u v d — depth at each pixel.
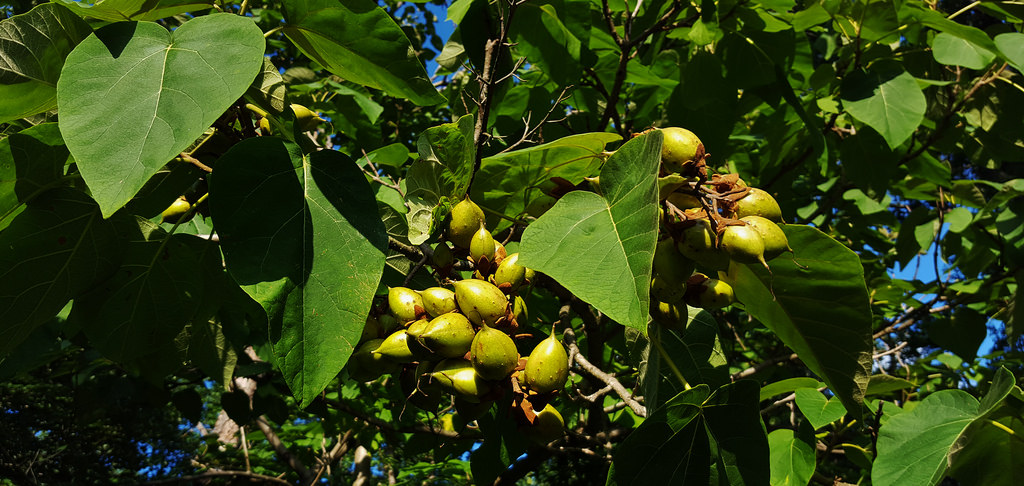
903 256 5.01
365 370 1.60
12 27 1.51
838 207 5.24
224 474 5.94
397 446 5.30
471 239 1.73
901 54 4.09
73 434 10.29
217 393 13.42
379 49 1.87
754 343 6.35
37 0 4.39
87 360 4.53
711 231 1.52
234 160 1.46
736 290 1.89
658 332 2.15
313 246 1.42
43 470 9.87
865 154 3.95
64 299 1.99
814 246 1.65
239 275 1.36
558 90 3.62
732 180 1.61
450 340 1.44
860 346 1.81
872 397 3.95
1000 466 2.43
